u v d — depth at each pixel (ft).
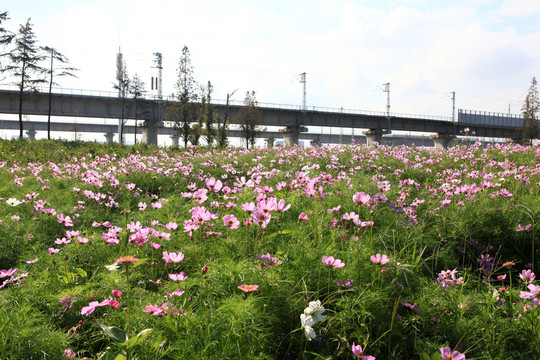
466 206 13.78
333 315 7.56
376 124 204.44
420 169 26.07
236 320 6.28
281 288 7.66
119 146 71.10
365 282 8.29
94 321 7.72
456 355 6.06
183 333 6.33
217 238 11.16
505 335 7.25
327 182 14.92
